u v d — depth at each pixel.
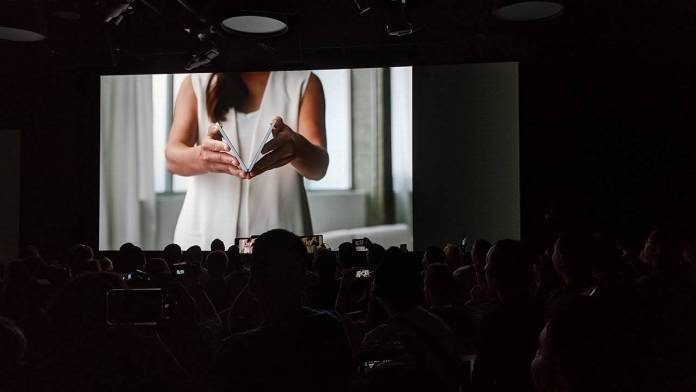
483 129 7.86
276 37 5.31
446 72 7.93
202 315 3.00
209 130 8.03
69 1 5.20
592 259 2.38
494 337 2.07
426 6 5.92
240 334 1.54
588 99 7.75
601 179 7.75
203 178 8.24
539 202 7.78
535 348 2.04
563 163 7.77
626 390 1.18
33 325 2.04
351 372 1.55
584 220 7.75
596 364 1.19
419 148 8.00
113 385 1.64
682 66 7.58
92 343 1.67
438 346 1.85
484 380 2.07
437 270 2.64
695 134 7.65
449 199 7.93
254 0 4.84
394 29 6.10
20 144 8.36
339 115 8.12
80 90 8.35
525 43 7.14
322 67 8.12
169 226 8.29
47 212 8.34
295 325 1.51
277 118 7.94
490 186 7.83
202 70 8.13
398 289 1.94
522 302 2.11
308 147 8.02
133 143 8.33
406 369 1.76
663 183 7.72
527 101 7.78
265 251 1.53
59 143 8.34
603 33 6.54
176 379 1.69
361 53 8.09
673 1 6.07
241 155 8.22
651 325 1.23
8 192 8.36
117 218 8.32
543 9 4.82
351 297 3.53
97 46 5.84
